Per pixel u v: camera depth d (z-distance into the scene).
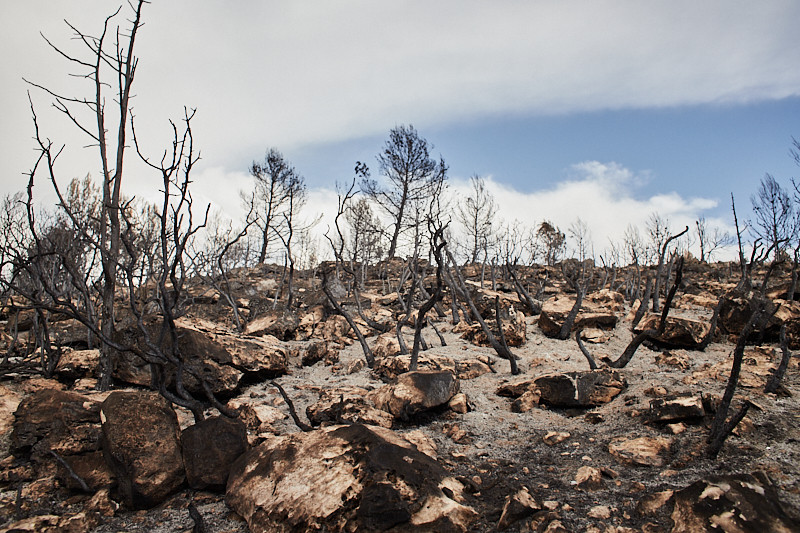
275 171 34.34
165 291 5.02
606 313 10.10
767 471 4.04
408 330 11.08
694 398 5.16
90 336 8.23
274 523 3.80
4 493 4.48
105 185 6.62
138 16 6.80
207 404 6.76
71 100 6.18
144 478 4.34
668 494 3.82
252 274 26.50
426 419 6.15
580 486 4.33
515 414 6.32
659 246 20.34
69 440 4.80
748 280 10.89
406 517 3.65
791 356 6.77
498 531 3.74
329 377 7.99
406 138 32.44
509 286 19.23
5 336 9.40
